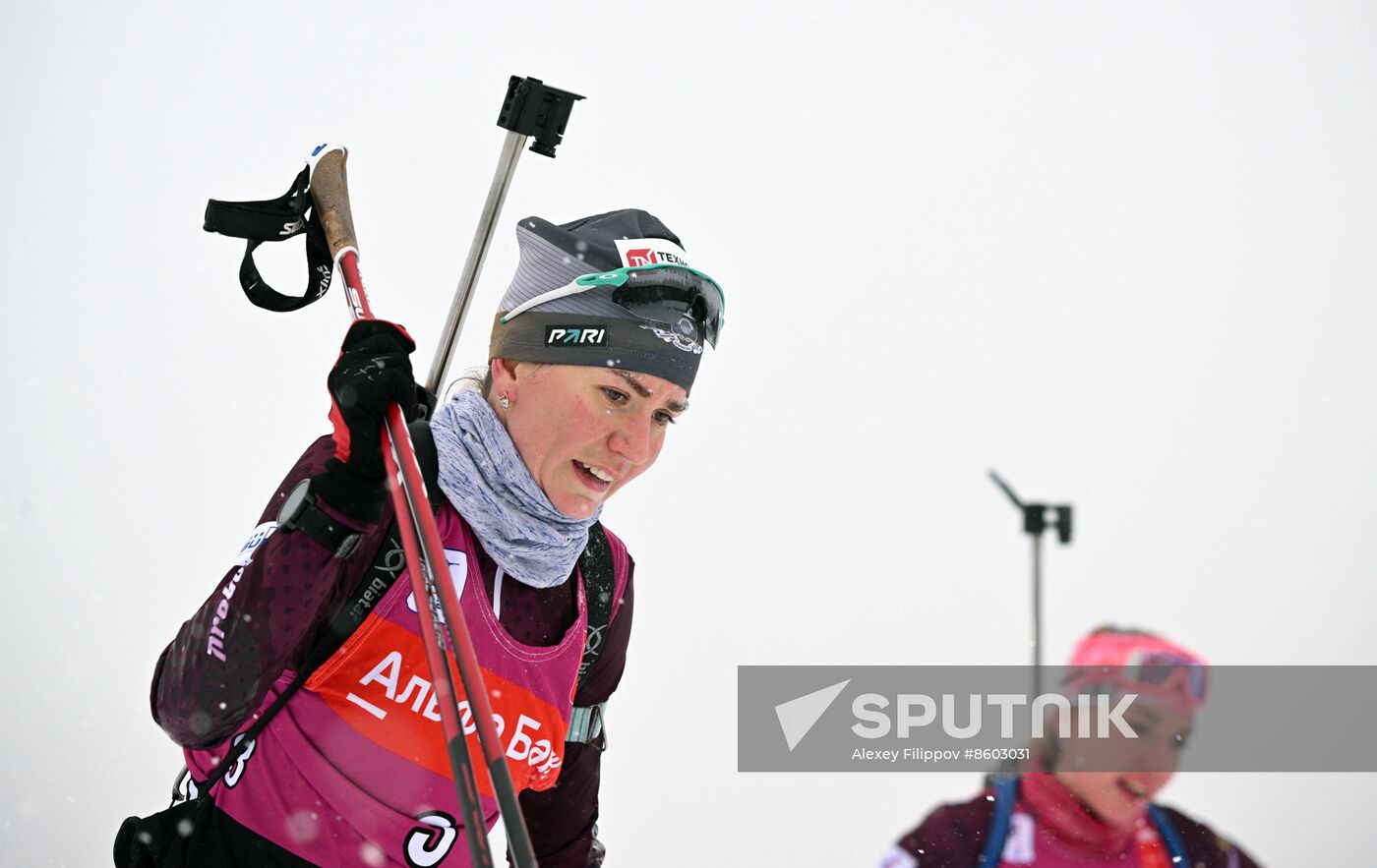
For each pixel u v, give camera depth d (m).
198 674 7.14
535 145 8.97
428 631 6.63
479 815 6.16
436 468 7.70
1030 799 9.35
